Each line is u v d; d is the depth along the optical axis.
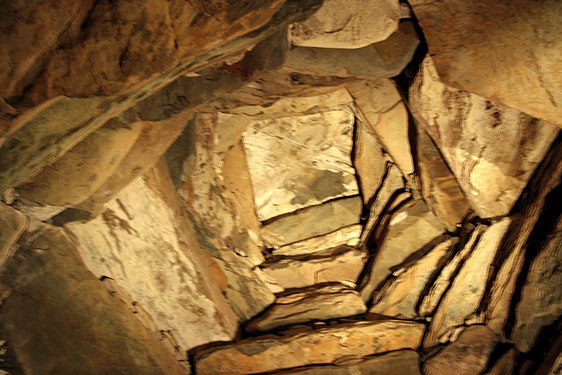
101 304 2.70
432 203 2.96
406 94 2.61
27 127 1.69
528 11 1.84
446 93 2.40
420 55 2.35
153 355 2.82
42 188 2.18
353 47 2.32
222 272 3.15
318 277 3.33
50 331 2.57
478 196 2.73
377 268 3.15
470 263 2.80
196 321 2.95
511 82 2.05
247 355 2.88
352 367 2.85
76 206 2.43
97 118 1.80
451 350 2.84
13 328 2.48
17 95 1.50
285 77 2.58
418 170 2.94
